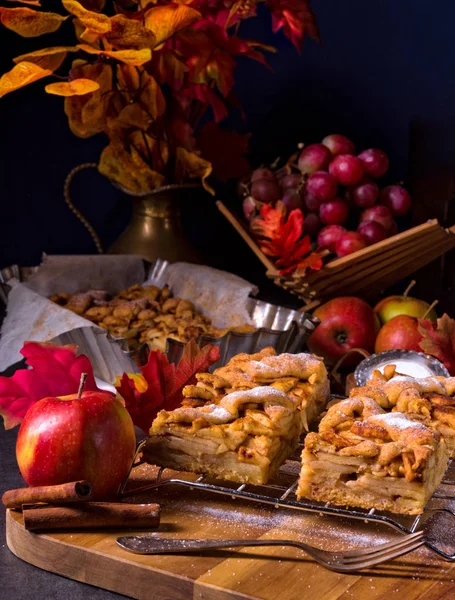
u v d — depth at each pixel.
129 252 1.21
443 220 1.21
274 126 1.32
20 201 1.29
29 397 0.81
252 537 0.67
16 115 1.26
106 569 0.64
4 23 1.01
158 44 1.06
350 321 1.08
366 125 1.26
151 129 1.16
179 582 0.62
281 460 0.77
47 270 1.14
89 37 1.03
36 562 0.67
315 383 0.82
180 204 1.23
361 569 0.62
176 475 0.77
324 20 1.26
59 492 0.67
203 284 1.13
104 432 0.71
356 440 0.70
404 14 1.21
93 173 1.32
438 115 1.21
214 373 0.81
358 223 1.18
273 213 1.10
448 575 0.62
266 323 1.06
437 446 0.70
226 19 1.14
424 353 0.96
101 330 0.94
